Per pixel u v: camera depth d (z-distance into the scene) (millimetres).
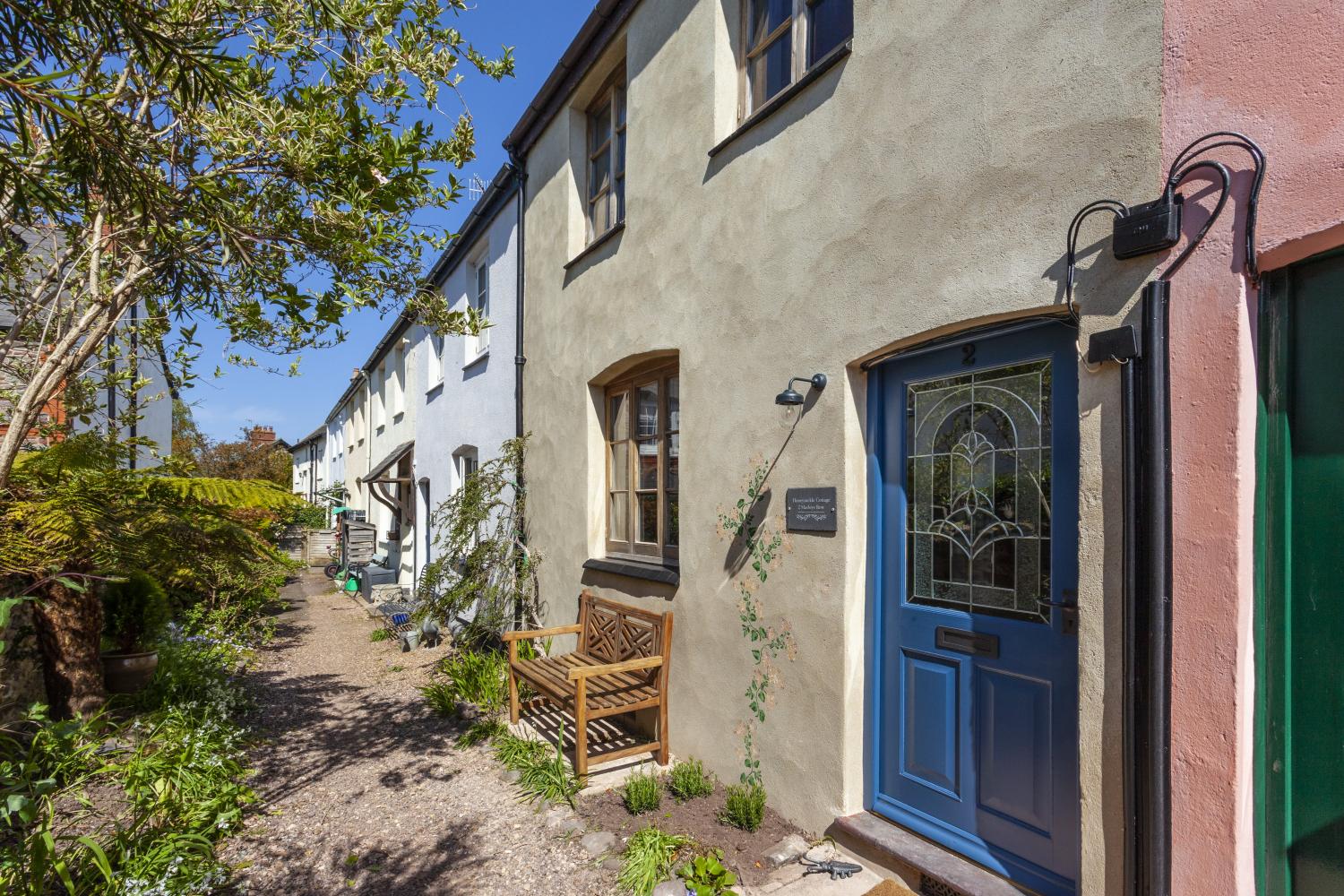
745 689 3730
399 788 4098
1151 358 2047
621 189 5738
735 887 2846
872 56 3090
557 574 6234
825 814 3199
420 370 12250
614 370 5426
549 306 6625
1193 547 1973
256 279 3590
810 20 3791
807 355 3410
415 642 8234
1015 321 2572
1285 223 1800
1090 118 2252
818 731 3258
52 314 3443
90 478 4680
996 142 2541
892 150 2979
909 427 3113
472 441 9117
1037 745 2521
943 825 2848
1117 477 2162
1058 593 2479
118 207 2957
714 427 4062
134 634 5715
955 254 2684
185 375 5000
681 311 4414
